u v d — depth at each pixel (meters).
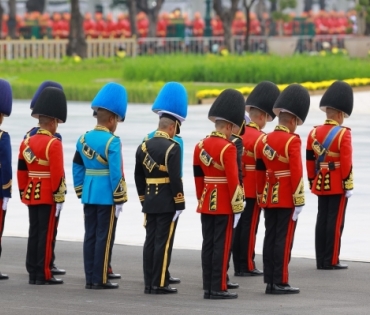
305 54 143.50
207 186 31.27
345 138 35.88
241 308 29.42
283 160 31.95
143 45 177.38
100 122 32.88
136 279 34.06
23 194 33.69
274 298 31.09
